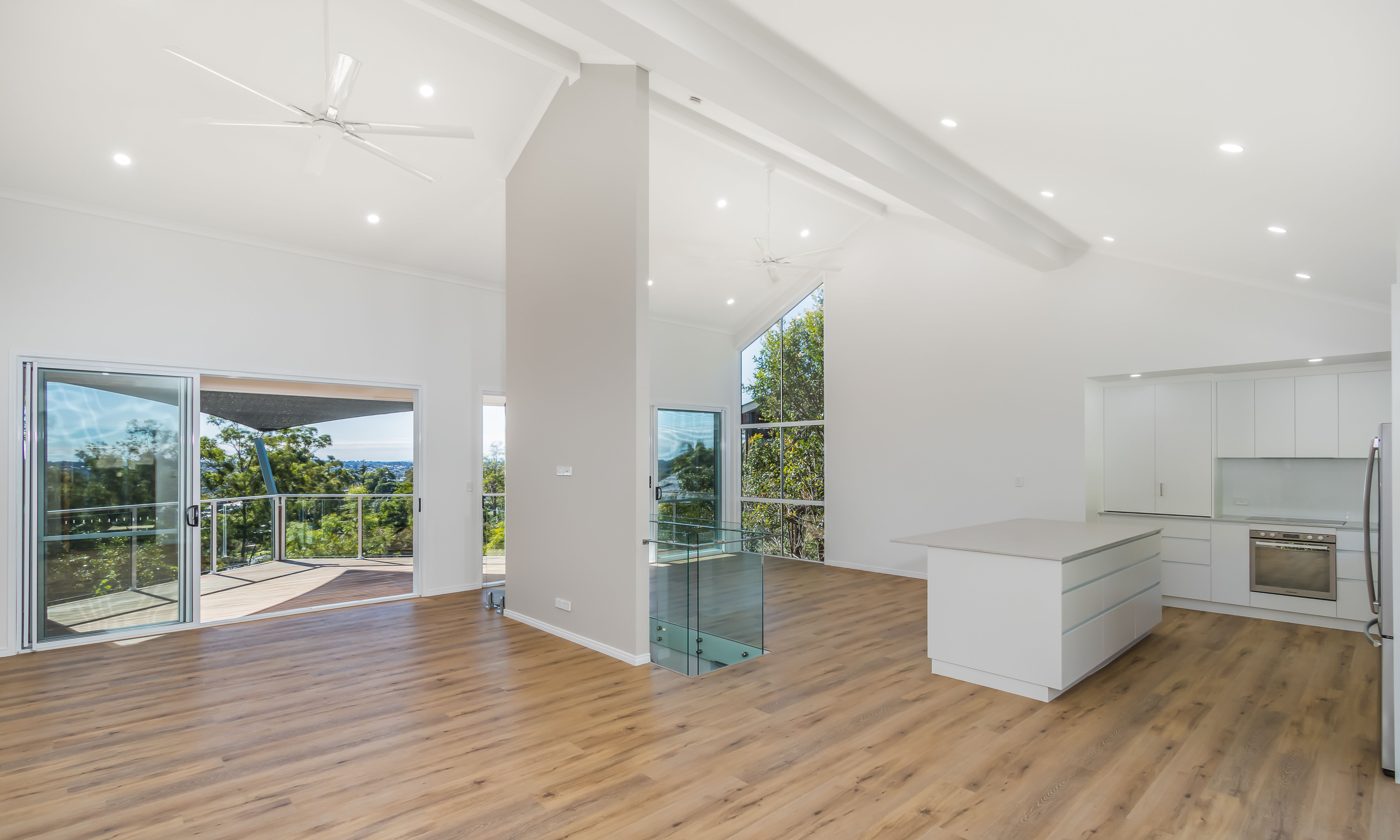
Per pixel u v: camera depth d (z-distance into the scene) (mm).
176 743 3262
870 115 4117
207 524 7312
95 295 4988
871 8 2760
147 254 5211
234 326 5582
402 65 4543
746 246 7609
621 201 4562
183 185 5012
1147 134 3117
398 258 6375
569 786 2838
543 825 2551
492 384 7047
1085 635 3998
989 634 3998
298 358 5887
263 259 5746
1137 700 3816
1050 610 3738
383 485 8469
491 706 3713
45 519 4820
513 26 4297
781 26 3309
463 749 3193
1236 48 2178
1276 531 5477
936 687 4027
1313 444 5469
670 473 8953
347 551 8172
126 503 5133
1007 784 2865
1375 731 3396
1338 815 2621
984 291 6957
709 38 3365
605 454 4656
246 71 4230
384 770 2984
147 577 5215
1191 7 2033
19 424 4703
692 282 8203
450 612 5895
